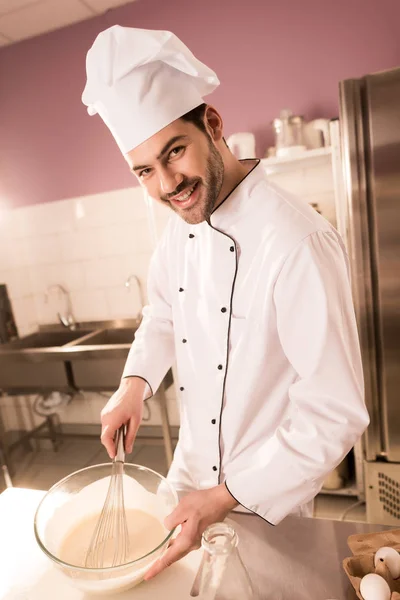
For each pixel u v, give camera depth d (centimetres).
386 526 70
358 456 201
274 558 65
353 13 207
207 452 97
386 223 162
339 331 72
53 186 272
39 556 71
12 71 264
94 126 257
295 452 71
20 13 230
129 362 110
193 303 98
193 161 75
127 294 276
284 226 79
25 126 270
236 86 230
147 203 248
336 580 60
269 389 87
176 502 69
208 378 95
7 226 283
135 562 57
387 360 173
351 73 212
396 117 154
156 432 280
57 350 225
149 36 72
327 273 73
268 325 83
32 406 296
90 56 76
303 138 212
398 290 166
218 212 88
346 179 165
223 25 227
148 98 73
